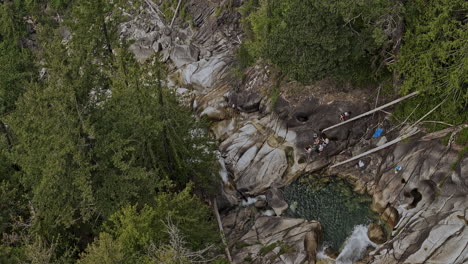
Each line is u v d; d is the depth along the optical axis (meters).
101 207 21.72
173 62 47.69
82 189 19.91
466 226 20.84
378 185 27.58
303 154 30.83
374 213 26.84
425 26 25.19
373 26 26.23
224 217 28.75
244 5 43.22
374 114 30.16
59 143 19.75
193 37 49.69
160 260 16.70
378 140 29.36
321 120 31.22
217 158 30.19
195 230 21.94
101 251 16.53
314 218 27.36
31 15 56.91
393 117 29.08
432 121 26.83
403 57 26.66
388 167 27.67
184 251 17.42
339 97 31.44
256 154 31.92
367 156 29.38
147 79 24.06
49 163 19.91
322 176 30.30
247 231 26.45
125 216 19.61
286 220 26.19
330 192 29.03
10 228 23.73
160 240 18.84
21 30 53.56
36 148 20.86
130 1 54.84
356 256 24.22
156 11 53.62
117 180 21.98
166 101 24.55
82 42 29.81
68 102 20.05
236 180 30.94
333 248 25.03
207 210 24.91
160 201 20.66
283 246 23.97
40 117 19.84
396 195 26.14
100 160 22.22
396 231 23.84
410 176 25.95
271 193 29.14
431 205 23.53
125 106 22.38
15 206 24.56
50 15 58.31
